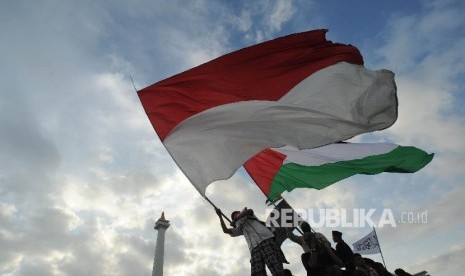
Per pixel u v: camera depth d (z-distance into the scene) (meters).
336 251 7.79
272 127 6.47
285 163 9.35
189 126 6.36
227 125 6.42
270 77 6.91
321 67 7.01
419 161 9.93
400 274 9.67
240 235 6.84
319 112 6.56
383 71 6.85
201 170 5.89
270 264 6.04
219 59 6.92
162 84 6.79
